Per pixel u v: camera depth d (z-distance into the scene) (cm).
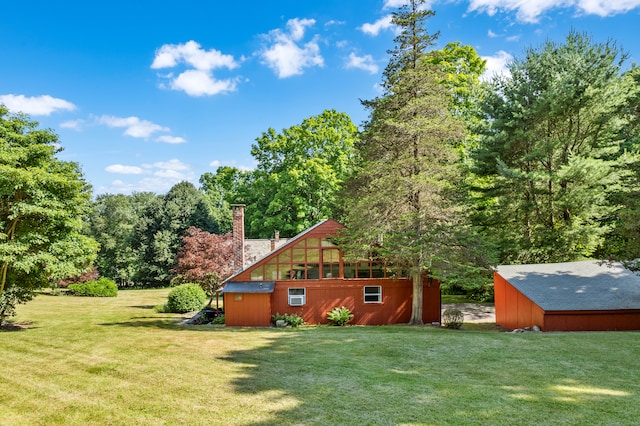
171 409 780
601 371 1005
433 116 1880
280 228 4306
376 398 823
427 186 1788
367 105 2116
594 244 2416
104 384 941
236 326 2114
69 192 1761
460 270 1836
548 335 1505
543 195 2588
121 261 5094
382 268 2273
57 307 2858
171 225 4847
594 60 2422
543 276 2030
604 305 1712
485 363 1109
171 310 2642
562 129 2578
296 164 4291
